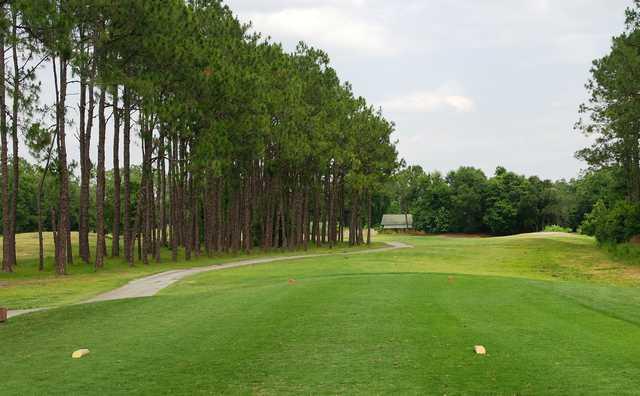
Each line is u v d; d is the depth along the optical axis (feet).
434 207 412.36
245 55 158.10
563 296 56.44
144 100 123.44
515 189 381.60
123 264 132.36
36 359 34.09
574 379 27.58
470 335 37.22
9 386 28.22
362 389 26.22
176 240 146.61
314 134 185.26
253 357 32.48
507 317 44.06
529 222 380.78
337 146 199.11
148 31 116.88
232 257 162.20
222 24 157.38
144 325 43.93
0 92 102.12
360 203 265.95
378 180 227.81
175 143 156.87
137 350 35.01
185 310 50.70
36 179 244.42
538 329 39.37
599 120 178.91
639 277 110.63
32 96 101.55
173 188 148.56
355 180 212.84
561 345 34.53
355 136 215.51
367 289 61.36
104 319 47.85
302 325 41.16
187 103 131.03
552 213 377.30
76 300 66.44
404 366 30.01
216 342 36.52
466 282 68.85
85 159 131.03
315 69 203.51
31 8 91.56
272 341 36.35
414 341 35.60
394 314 45.09
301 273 98.63
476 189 391.86
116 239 150.30
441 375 28.30
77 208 258.98
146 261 134.62
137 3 111.45
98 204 123.34
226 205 203.62
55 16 94.68
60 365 32.14
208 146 132.26
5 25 93.97
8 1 95.86
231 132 151.23
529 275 113.80
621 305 51.01
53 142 110.93
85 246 131.85
